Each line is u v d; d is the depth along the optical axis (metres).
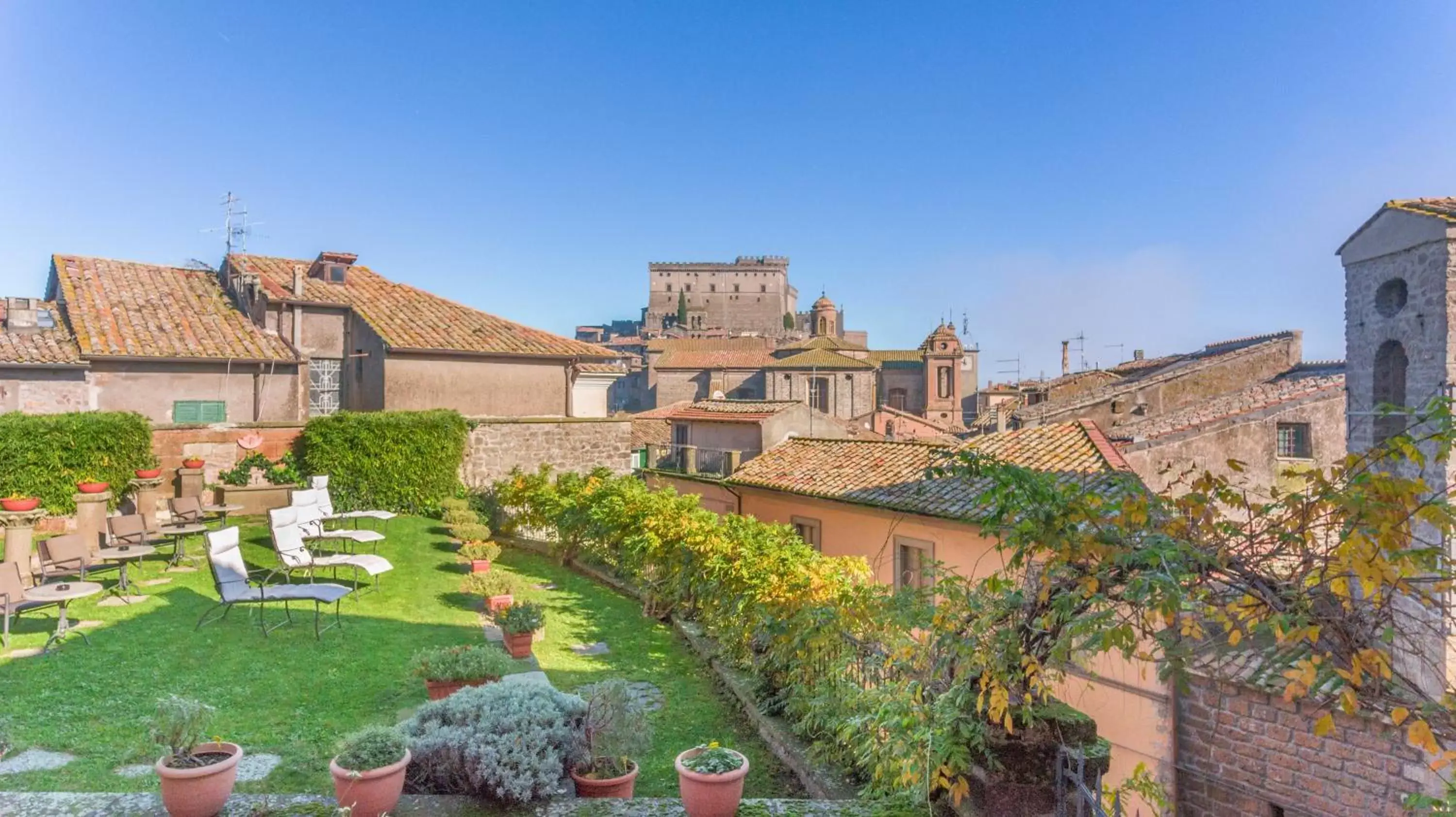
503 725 5.41
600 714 5.90
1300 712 9.48
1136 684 10.93
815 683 7.69
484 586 12.12
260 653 9.09
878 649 6.88
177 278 24.28
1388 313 11.73
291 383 22.34
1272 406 16.80
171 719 4.58
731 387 60.81
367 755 4.69
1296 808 9.49
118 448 16.08
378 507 19.64
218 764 4.49
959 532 12.97
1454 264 10.44
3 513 11.78
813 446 19.59
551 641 10.88
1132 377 34.16
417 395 22.98
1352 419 12.30
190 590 11.57
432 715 5.67
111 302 21.59
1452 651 7.26
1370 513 3.63
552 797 5.26
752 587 9.45
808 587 8.64
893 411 50.31
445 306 26.69
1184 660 4.38
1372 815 8.88
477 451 22.28
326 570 13.67
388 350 22.27
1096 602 4.35
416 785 5.22
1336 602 3.89
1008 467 4.40
